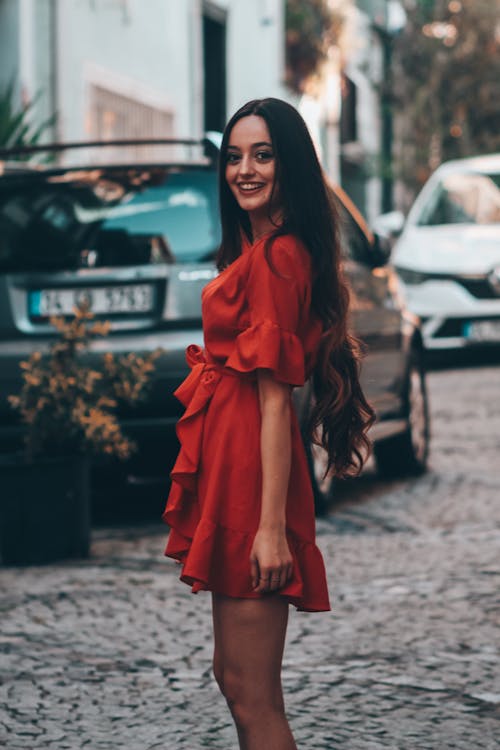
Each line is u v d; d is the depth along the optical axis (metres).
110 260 7.82
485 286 16.36
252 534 3.21
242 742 3.28
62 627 5.83
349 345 3.50
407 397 9.48
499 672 5.13
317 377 3.50
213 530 3.21
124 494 9.30
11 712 4.75
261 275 3.22
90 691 4.97
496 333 16.36
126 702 4.84
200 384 3.34
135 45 20.44
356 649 5.45
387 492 9.10
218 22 24.86
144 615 6.03
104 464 7.69
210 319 3.30
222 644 3.28
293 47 27.84
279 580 3.16
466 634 5.64
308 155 3.35
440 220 17.56
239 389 3.27
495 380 15.05
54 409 7.09
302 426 7.48
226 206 3.53
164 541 7.67
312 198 3.33
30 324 7.71
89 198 8.01
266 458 3.17
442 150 29.64
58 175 8.13
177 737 4.48
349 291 3.44
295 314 3.23
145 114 20.94
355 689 4.95
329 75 28.47
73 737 4.49
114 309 7.69
